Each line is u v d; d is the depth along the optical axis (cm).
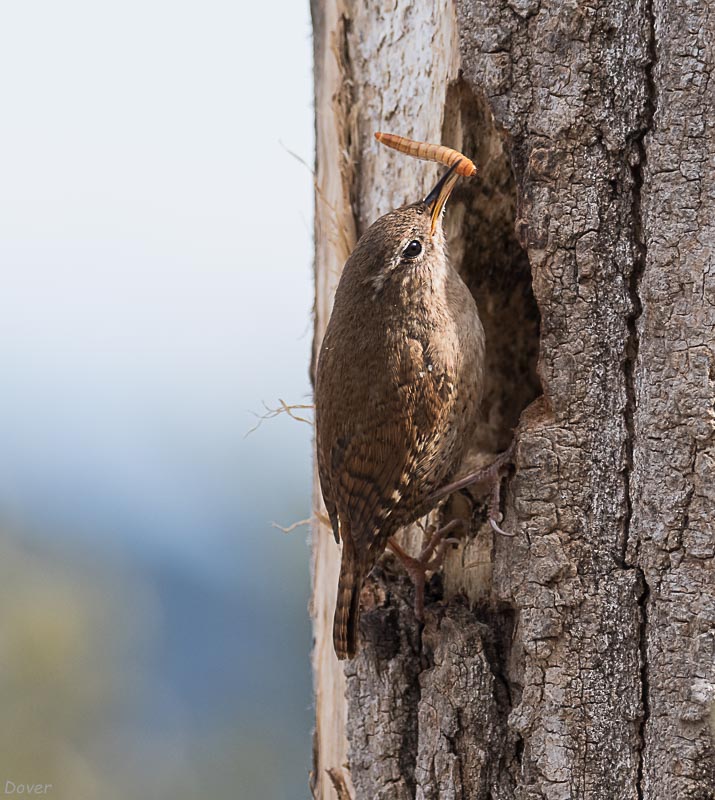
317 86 930
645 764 689
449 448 816
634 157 708
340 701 858
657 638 688
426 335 798
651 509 692
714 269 680
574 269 716
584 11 710
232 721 1400
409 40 828
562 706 702
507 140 735
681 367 686
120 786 1301
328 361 821
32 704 1299
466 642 736
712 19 684
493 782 725
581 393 713
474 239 886
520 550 721
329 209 913
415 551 857
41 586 1375
